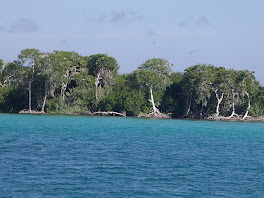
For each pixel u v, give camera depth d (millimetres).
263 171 61844
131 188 50625
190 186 52250
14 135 104812
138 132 123500
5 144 85688
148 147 86312
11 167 60219
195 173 59406
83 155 72438
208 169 62594
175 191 49906
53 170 59031
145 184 52594
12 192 47938
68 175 56219
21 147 81312
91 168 61031
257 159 73500
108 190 49594
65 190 49188
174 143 95938
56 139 97562
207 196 48312
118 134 114812
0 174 55625
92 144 89125
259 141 107188
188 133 125562
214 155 77250
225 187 52094
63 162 65188
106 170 59844
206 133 127750
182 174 58531
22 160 66000
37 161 65500
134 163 65812
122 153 76188
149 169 61406
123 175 57031
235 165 66500
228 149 87312
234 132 134875
